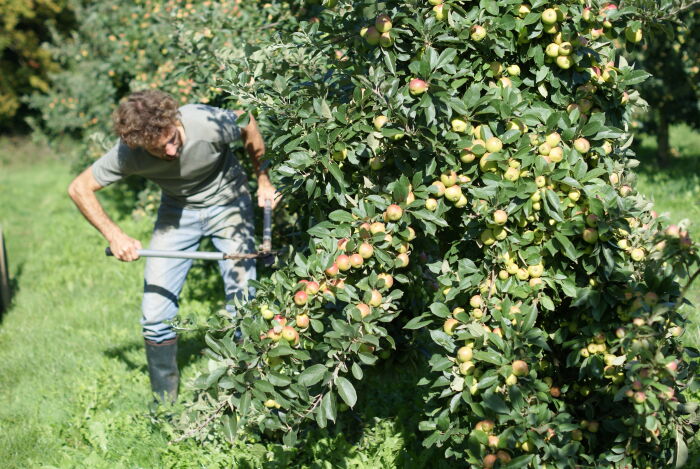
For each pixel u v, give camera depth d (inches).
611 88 97.7
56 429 135.9
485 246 94.0
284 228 179.9
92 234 327.9
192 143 129.3
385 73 93.7
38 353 181.8
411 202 91.6
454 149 90.7
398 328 124.0
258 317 94.8
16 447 131.9
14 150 700.0
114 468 121.0
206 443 122.1
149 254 134.3
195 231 142.6
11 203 439.8
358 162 99.0
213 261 239.5
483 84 95.6
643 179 329.1
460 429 93.7
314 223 118.3
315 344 105.9
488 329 89.4
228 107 174.6
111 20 360.8
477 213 90.9
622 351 87.0
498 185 89.5
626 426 89.4
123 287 245.0
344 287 93.2
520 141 90.1
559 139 91.1
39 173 597.6
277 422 97.3
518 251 91.0
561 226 88.7
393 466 116.6
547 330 102.7
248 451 121.1
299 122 104.0
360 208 94.3
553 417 89.4
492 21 91.7
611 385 93.1
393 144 96.9
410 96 90.0
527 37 93.3
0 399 156.5
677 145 470.0
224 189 141.0
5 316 219.1
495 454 86.9
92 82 370.0
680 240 85.3
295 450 120.3
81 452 127.5
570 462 86.4
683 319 90.9
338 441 120.8
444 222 89.8
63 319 211.6
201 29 185.3
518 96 91.9
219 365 93.7
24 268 279.9
